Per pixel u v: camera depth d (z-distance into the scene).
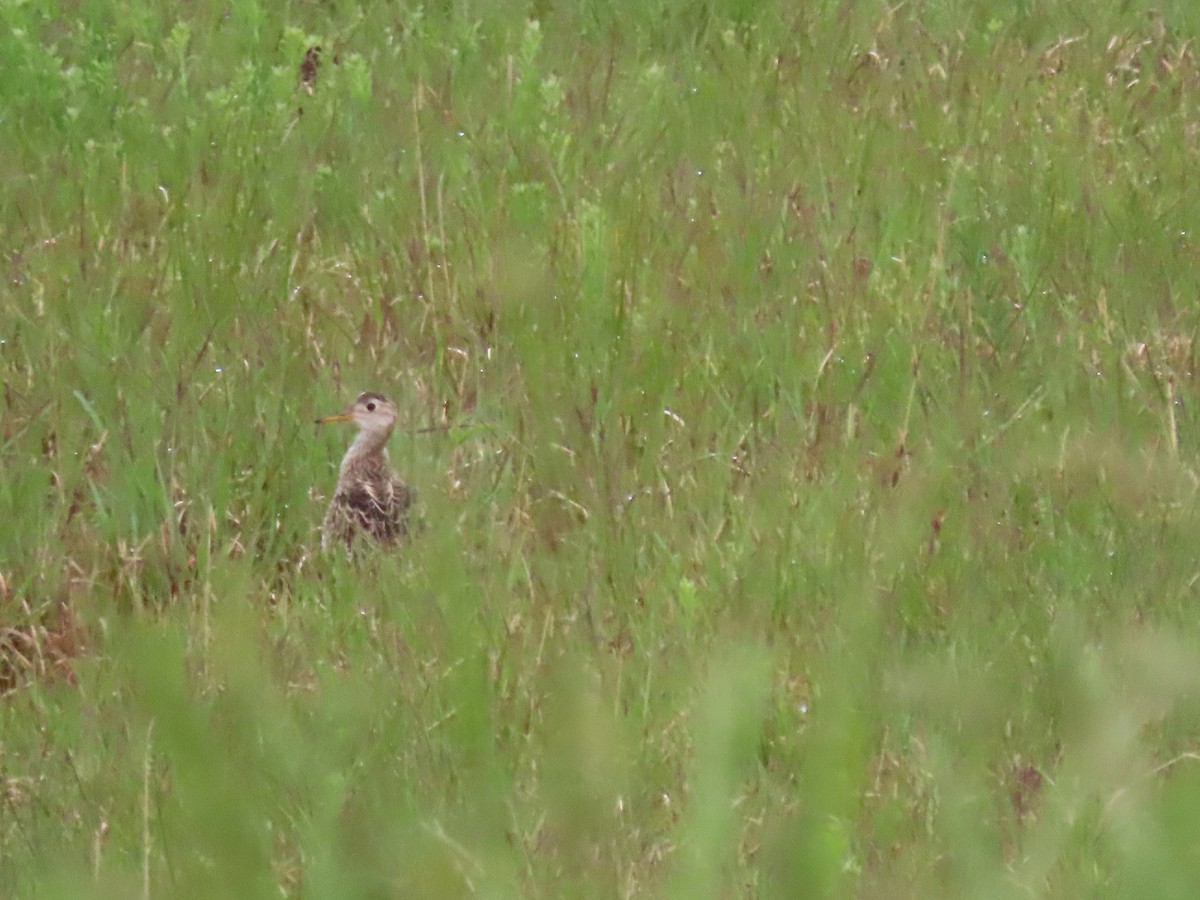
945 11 24.53
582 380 16.23
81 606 13.66
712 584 13.30
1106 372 16.44
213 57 22.78
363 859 10.66
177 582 13.97
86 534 14.45
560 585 13.54
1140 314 17.77
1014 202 19.52
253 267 17.97
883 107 21.84
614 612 13.16
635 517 14.47
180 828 10.74
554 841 10.92
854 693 11.81
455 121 21.39
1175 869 10.53
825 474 14.91
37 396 15.82
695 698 11.71
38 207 18.84
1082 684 12.16
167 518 14.24
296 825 10.73
